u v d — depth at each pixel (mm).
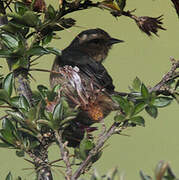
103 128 8008
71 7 8523
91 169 8258
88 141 7891
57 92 8508
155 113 8016
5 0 8648
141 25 8867
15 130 8430
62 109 7852
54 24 8445
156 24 8844
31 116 8016
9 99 8297
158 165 5805
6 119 8422
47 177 8477
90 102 8289
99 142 7887
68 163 7734
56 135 7902
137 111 8008
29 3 8641
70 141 9234
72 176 7691
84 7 8688
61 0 8492
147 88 8555
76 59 13117
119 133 8031
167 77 8219
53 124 7844
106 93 10906
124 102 8039
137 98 8062
